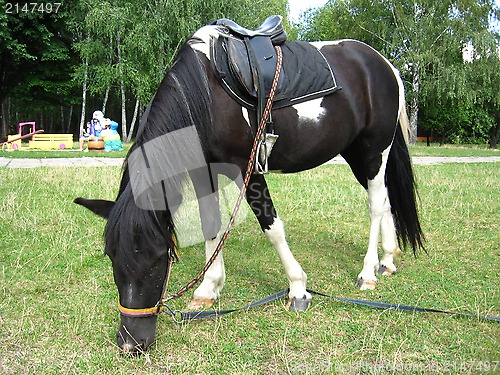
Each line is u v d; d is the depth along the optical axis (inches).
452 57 908.6
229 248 170.1
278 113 112.0
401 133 144.2
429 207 236.7
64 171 336.8
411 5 917.8
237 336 104.4
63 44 868.0
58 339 101.0
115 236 85.0
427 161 505.0
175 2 757.3
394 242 146.7
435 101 943.0
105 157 494.3
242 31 111.6
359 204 243.4
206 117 103.4
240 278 140.6
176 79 101.7
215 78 105.9
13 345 97.9
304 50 121.6
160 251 87.4
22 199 232.7
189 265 151.1
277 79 109.3
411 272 145.6
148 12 784.9
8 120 1063.6
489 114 1122.7
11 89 897.5
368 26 966.4
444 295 127.4
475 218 215.6
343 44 133.3
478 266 151.0
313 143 119.6
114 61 872.9
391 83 136.2
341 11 999.6
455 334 104.2
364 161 138.6
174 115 97.9
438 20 901.2
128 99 1122.7
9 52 794.8
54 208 215.3
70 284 133.6
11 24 803.4
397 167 144.1
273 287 133.3
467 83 875.4
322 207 235.9
